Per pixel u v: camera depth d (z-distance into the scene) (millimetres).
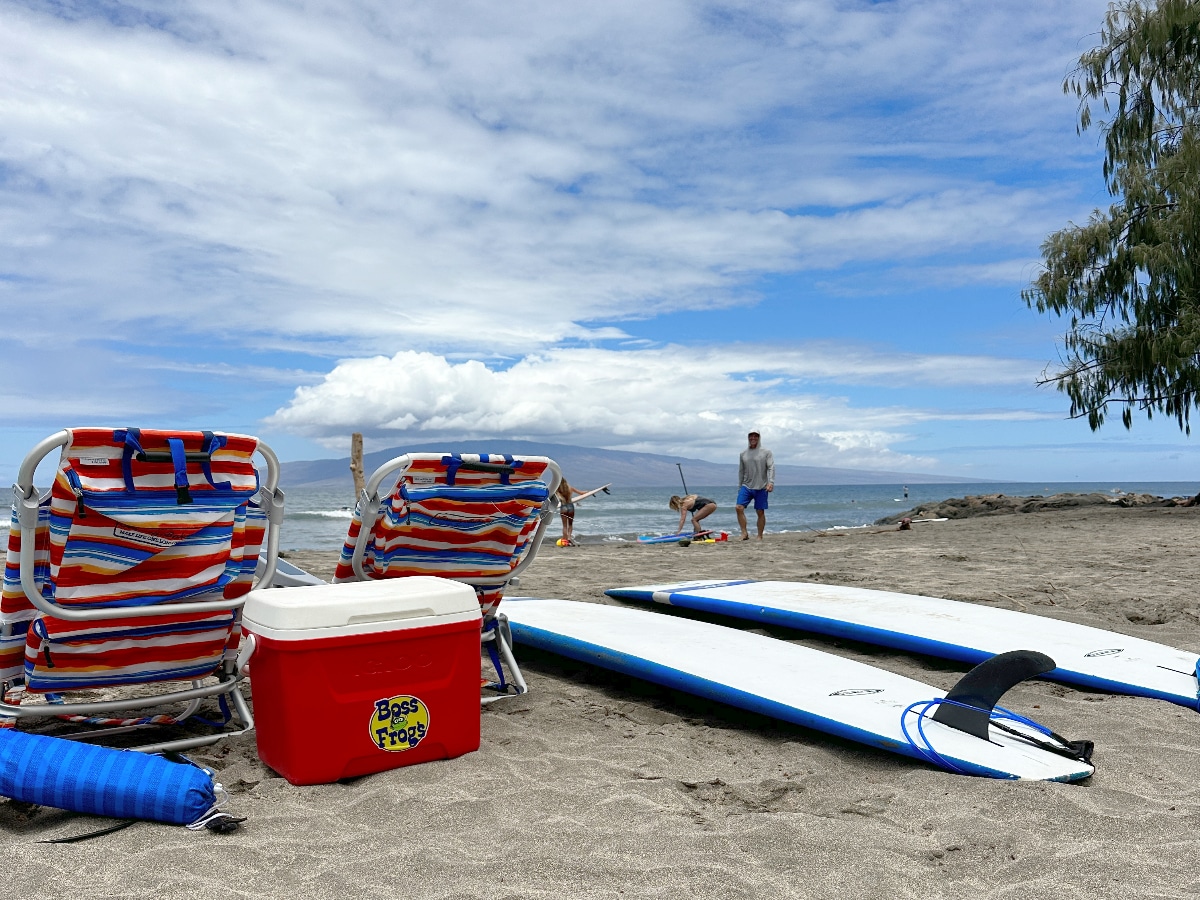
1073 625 5191
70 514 2846
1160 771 3162
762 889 2232
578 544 14703
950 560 9945
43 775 2627
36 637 2994
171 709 3936
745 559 10586
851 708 3529
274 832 2586
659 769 3215
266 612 3057
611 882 2264
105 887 2197
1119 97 18438
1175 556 9867
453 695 3295
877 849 2461
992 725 3449
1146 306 18078
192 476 3047
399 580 3463
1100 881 2266
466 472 3674
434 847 2473
